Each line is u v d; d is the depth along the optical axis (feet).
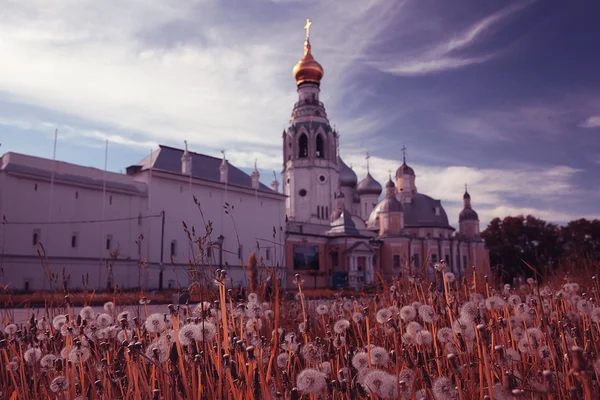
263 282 20.66
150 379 10.88
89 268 153.28
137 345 9.36
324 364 11.25
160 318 11.06
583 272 38.68
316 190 264.52
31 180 144.25
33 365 12.78
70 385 10.73
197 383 9.89
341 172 333.42
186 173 186.80
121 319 12.76
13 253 137.18
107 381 10.94
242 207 206.28
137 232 168.86
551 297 17.56
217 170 214.69
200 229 188.24
